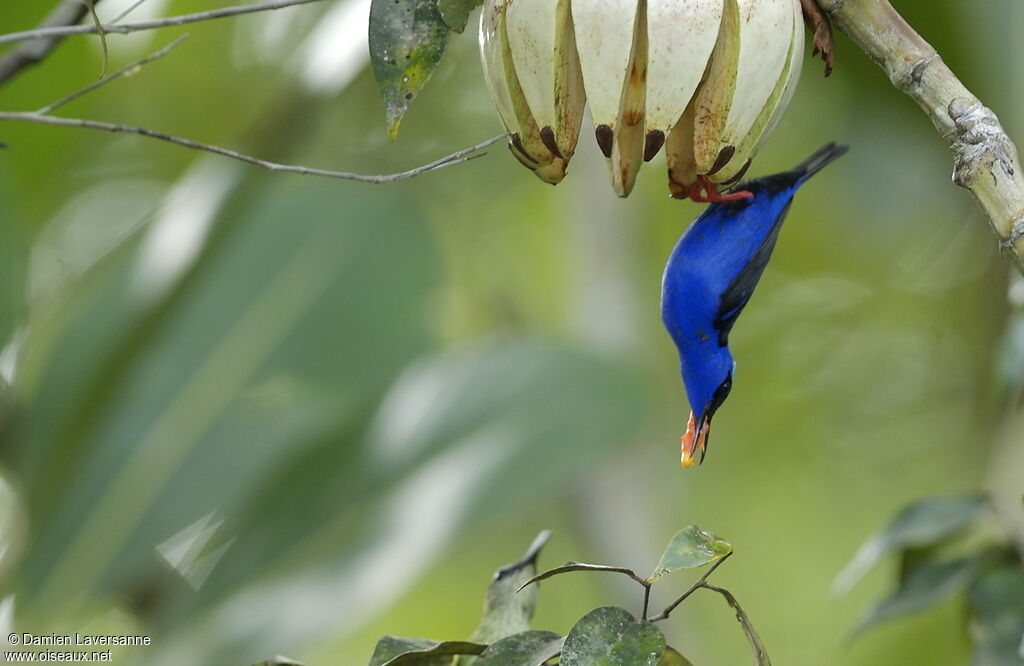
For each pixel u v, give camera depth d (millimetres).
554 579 18141
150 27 5734
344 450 9094
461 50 16422
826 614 19406
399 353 10195
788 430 20078
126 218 15148
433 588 15758
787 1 5305
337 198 10914
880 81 12188
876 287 19250
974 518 7254
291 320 10258
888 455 20109
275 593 8195
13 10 10891
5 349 9750
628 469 13609
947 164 12945
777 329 20109
